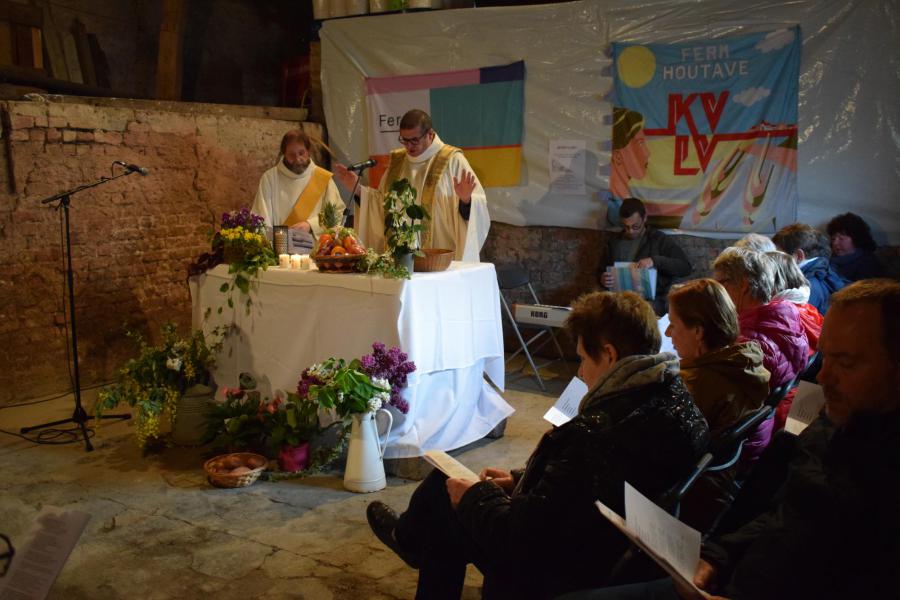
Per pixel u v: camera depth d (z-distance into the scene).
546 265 6.22
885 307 1.34
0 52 5.73
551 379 5.75
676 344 2.31
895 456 1.32
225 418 4.12
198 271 4.60
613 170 5.73
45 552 1.51
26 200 5.02
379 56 6.49
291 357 4.15
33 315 5.14
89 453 4.22
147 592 2.82
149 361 4.34
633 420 1.84
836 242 4.72
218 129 6.15
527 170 6.07
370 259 3.88
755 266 2.72
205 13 7.57
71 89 6.11
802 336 2.71
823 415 1.55
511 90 6.00
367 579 2.93
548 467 1.88
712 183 5.40
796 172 5.14
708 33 5.28
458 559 2.36
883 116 4.86
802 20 5.00
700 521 2.05
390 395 3.69
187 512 3.49
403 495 3.70
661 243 5.41
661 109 5.48
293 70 7.68
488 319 4.37
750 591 1.43
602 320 1.97
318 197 5.14
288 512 3.50
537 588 1.97
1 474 3.92
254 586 2.87
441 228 4.73
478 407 4.44
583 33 5.69
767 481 1.92
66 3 6.50
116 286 5.60
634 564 1.80
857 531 1.34
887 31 4.79
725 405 2.15
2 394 5.01
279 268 4.24
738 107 5.24
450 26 6.16
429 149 4.74
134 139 5.57
